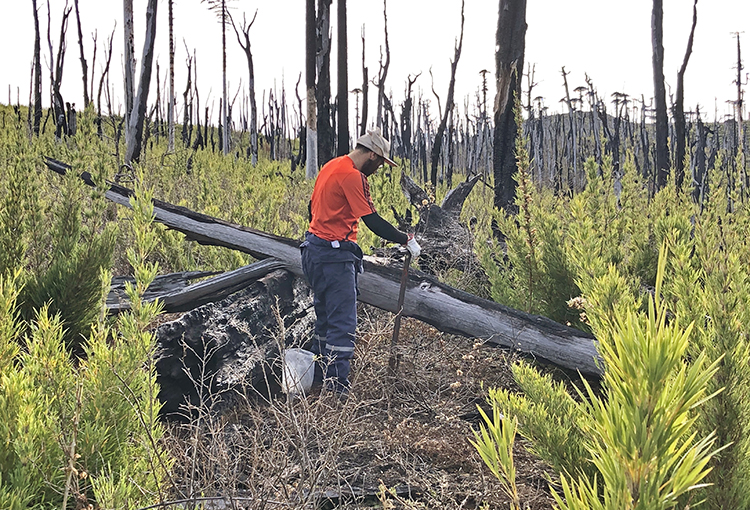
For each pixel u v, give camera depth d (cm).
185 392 356
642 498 67
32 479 197
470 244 628
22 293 391
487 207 860
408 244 398
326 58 1115
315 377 364
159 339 349
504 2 725
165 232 555
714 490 172
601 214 480
